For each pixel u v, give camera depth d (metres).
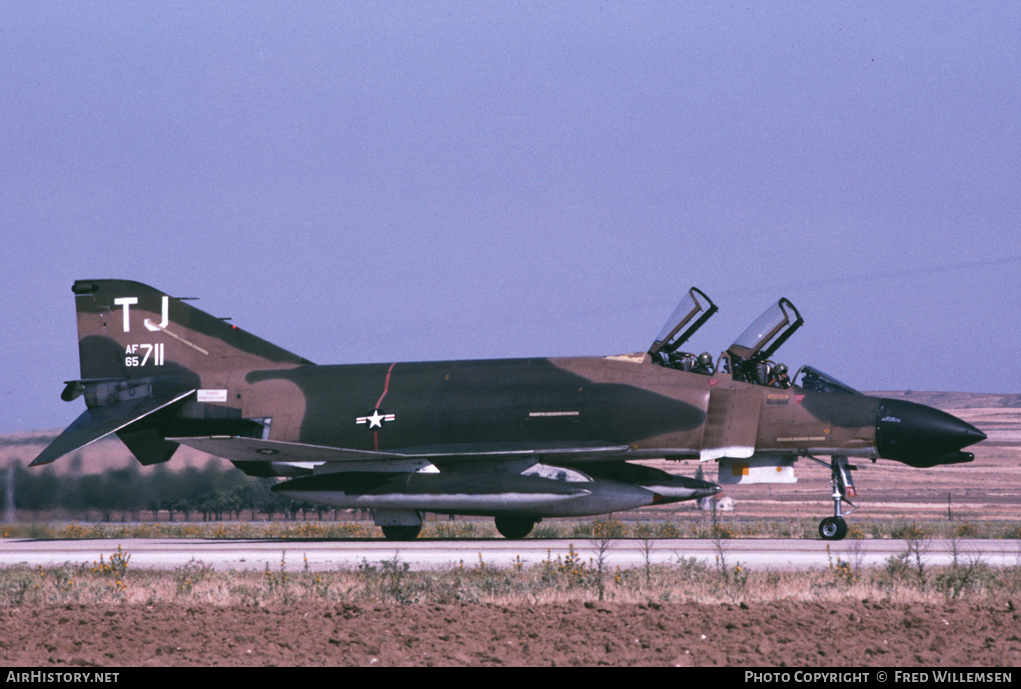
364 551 74.50
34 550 84.25
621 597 49.97
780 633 41.34
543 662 36.53
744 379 89.50
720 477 90.44
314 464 95.06
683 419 87.00
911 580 53.50
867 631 41.75
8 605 50.75
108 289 107.25
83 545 90.12
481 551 72.12
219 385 102.25
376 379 97.56
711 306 90.75
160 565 68.94
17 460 150.62
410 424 93.31
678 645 39.25
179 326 105.75
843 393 88.06
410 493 87.31
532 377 93.19
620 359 92.50
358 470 93.19
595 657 37.34
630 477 91.75
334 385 98.44
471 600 49.38
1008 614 45.34
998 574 57.88
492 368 95.44
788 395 87.88
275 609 47.56
